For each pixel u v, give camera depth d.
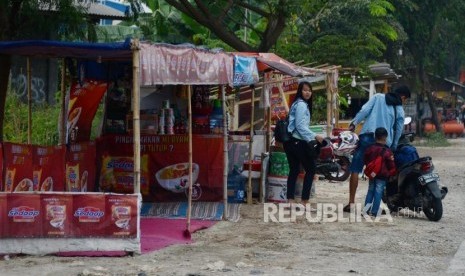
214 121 11.80
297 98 11.75
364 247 9.19
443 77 45.94
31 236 8.18
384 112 11.68
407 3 34.25
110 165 11.62
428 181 11.30
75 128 10.74
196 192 11.76
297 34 24.59
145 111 11.73
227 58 10.19
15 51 9.12
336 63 23.48
